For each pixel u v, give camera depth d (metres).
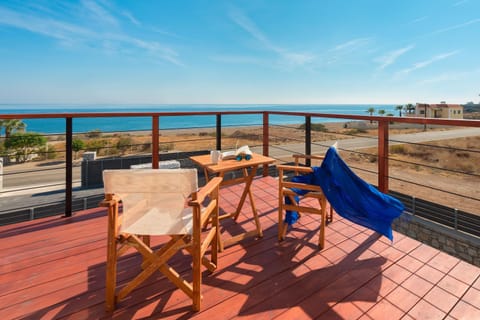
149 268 1.21
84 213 2.46
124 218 1.23
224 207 2.60
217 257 1.67
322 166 1.74
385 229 1.67
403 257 1.66
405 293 1.32
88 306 1.23
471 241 4.14
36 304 1.24
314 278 1.45
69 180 2.37
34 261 1.62
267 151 3.85
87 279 1.45
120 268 1.56
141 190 1.10
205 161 2.11
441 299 1.27
